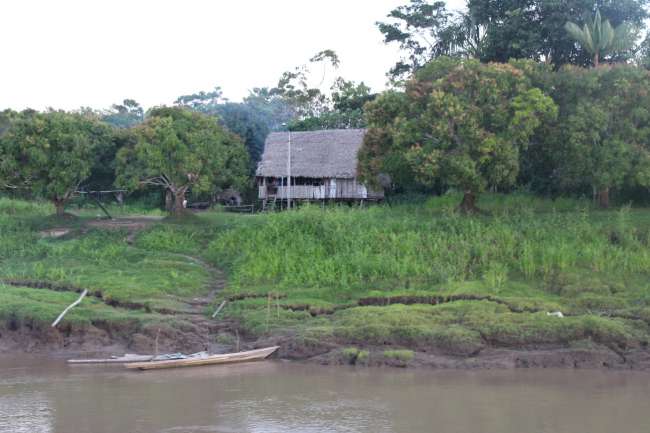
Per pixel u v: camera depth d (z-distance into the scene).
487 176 28.50
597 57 33.19
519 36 36.41
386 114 30.36
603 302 22.19
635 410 15.39
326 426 14.38
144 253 29.12
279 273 26.08
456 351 19.41
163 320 21.59
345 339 20.05
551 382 17.67
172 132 31.56
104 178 41.31
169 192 40.69
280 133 43.41
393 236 27.16
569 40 35.88
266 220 30.72
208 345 21.16
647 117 28.33
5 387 17.30
